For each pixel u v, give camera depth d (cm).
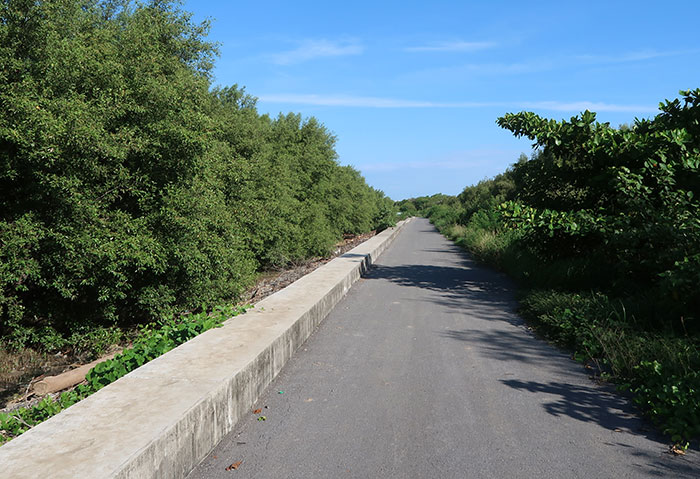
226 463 344
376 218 5406
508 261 1467
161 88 1016
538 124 1103
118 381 396
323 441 378
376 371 556
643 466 341
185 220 1039
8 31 893
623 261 847
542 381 524
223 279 1255
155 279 1127
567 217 960
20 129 827
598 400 469
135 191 999
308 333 716
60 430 304
